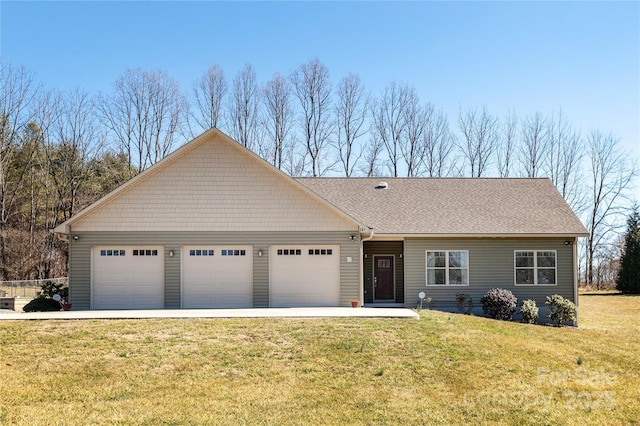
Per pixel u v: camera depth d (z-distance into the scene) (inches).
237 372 435.8
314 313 653.9
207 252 760.3
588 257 1722.4
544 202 908.0
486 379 434.3
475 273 821.9
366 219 847.7
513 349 525.0
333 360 468.1
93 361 456.8
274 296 765.3
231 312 665.0
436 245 823.7
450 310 815.7
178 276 751.1
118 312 667.4
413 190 949.8
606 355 536.4
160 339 519.8
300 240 768.9
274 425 333.4
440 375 439.8
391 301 897.5
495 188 959.0
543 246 829.2
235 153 770.2
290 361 464.1
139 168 1590.8
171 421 336.8
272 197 770.2
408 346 509.7
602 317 917.2
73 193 1576.0
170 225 755.4
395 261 902.4
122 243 747.4
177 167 762.2
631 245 1376.7
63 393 385.1
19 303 989.8
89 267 743.7
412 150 1652.3
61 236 780.0
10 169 1588.3
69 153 1608.0
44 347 492.7
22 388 392.8
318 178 991.0
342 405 370.6
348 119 1637.6
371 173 1637.6
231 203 765.3
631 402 388.8
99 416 343.0
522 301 820.0
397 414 355.9
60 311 709.3
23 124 1553.9
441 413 359.6
